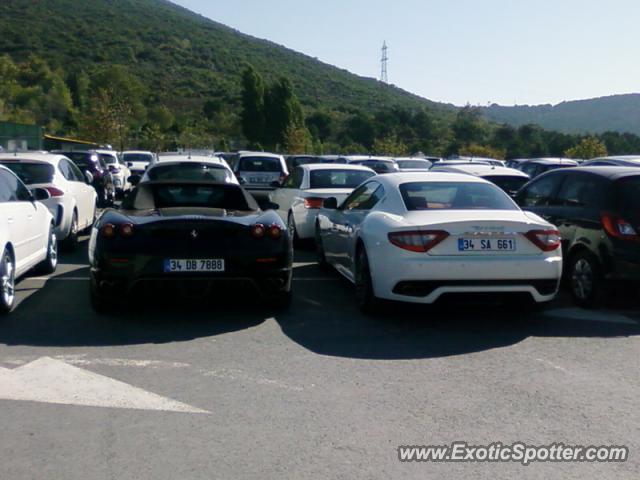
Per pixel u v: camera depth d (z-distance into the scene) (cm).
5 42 12231
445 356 622
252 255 723
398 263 699
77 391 523
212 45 15062
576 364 602
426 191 784
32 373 562
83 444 434
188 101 10638
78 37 13338
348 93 14262
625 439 448
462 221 691
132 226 713
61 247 1194
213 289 725
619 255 772
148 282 709
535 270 697
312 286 940
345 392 527
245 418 476
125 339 665
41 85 9169
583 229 822
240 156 2128
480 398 518
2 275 736
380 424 468
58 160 1210
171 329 704
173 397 512
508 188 1255
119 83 8562
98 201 1903
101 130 5869
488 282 695
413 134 8244
